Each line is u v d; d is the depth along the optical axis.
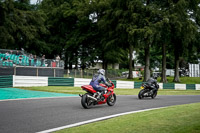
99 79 9.90
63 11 47.97
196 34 38.09
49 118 7.37
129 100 13.27
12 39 36.75
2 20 35.97
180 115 7.96
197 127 5.74
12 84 18.73
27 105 9.82
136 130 5.73
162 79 39.88
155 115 7.97
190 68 52.72
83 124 6.59
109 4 39.34
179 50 40.56
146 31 29.92
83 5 44.41
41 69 27.72
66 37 49.78
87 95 9.36
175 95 19.41
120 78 48.72
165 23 31.19
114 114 8.38
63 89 19.05
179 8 31.97
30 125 6.40
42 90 17.41
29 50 46.44
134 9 32.62
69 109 9.19
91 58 46.00
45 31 45.09
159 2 34.09
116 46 38.47
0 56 23.78
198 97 17.80
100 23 38.97
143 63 74.94
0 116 7.47
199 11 36.66
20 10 40.06
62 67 30.77
